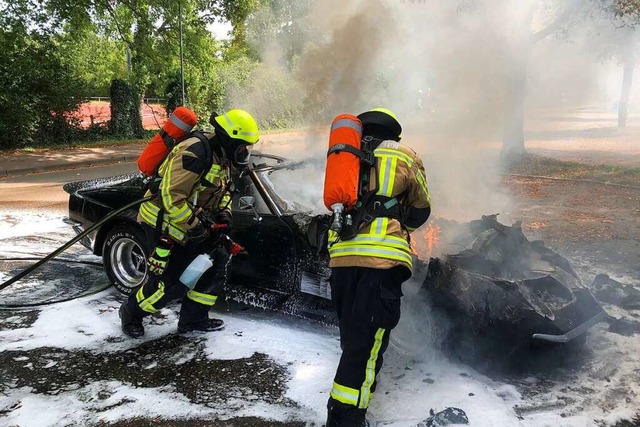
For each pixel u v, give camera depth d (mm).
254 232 3822
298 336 3746
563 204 8039
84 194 4598
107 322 3953
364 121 2770
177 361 3396
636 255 5492
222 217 3584
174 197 3146
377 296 2537
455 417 2744
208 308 3740
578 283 3490
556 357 3252
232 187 3650
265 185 3951
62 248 3598
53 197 8977
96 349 3551
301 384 3121
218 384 3133
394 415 2803
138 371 3275
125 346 3594
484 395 2984
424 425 2703
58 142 18281
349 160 2557
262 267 3824
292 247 3682
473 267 3359
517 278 3387
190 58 20375
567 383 3133
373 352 2574
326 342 3658
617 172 11055
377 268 2516
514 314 3064
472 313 3137
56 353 3492
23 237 6289
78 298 4391
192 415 2834
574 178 10508
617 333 3732
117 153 16406
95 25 19094
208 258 3475
